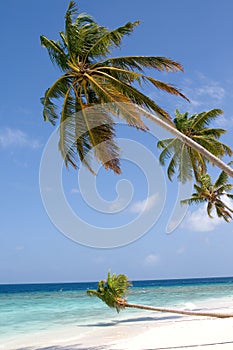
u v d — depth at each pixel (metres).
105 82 14.26
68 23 15.17
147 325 21.58
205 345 13.53
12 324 24.92
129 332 19.16
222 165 13.70
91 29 15.43
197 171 26.83
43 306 40.09
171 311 20.84
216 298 45.22
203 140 26.41
